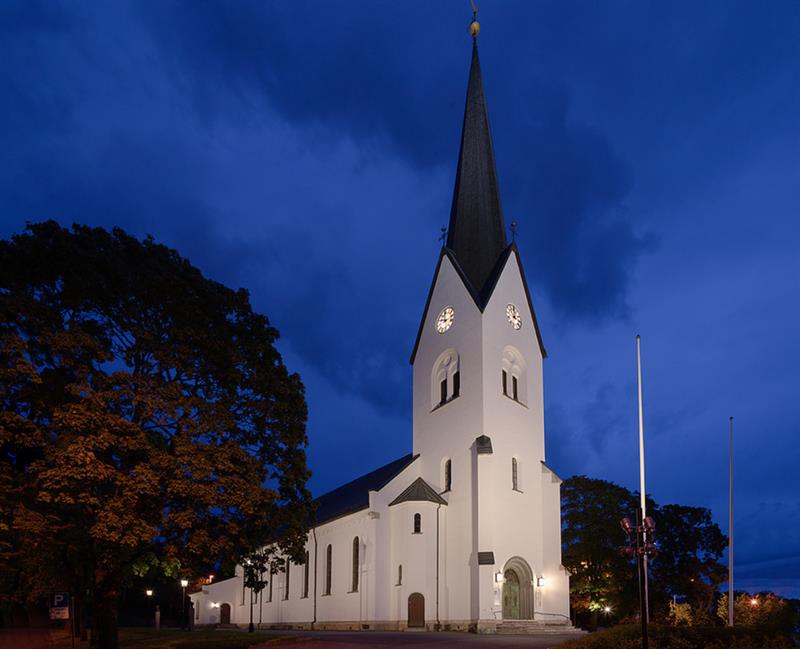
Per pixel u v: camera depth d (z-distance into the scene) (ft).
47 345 103.96
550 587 179.01
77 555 107.04
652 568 242.99
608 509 226.38
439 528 178.09
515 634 151.23
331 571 199.00
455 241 205.57
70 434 99.71
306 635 141.90
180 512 104.32
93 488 101.65
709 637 97.04
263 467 119.85
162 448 117.50
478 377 181.16
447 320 197.06
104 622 105.70
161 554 111.75
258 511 113.19
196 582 284.41
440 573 174.70
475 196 205.77
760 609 164.25
